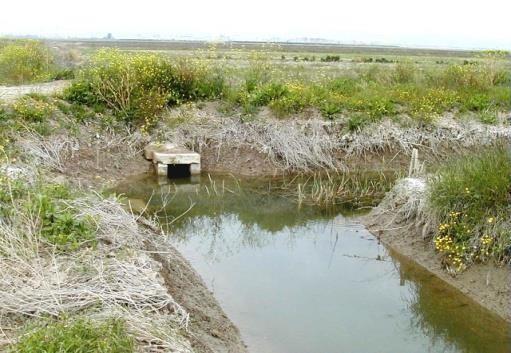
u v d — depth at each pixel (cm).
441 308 744
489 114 1603
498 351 648
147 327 510
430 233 895
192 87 1571
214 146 1428
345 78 1923
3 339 473
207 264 862
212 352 576
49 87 1677
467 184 851
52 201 698
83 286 556
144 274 608
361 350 638
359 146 1470
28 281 557
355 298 766
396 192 1055
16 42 2477
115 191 1206
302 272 847
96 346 448
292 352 627
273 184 1324
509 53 1972
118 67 1491
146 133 1411
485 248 786
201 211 1131
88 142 1333
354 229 1041
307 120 1495
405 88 1741
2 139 1169
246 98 1541
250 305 729
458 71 1902
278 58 3647
